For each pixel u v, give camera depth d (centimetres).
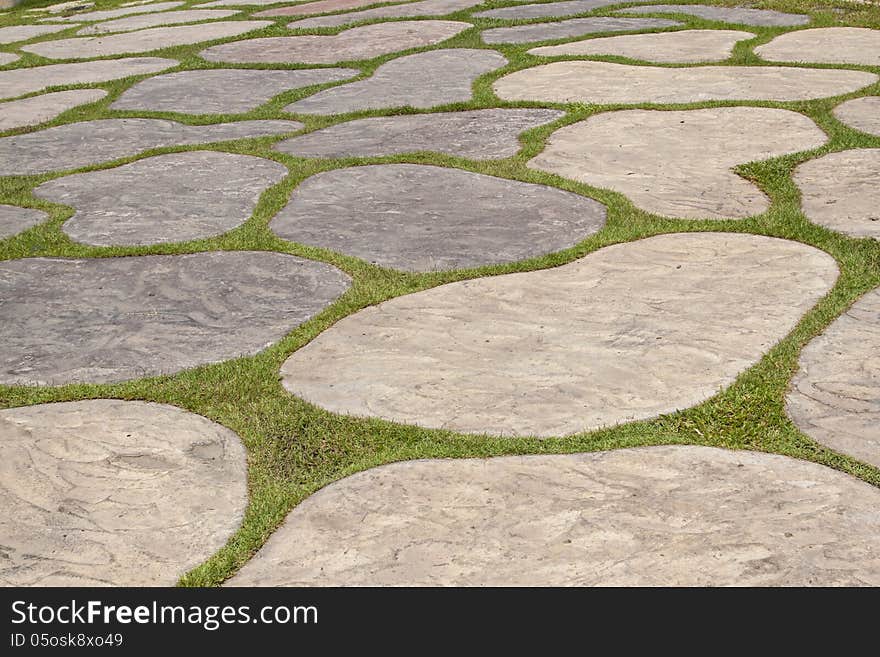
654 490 219
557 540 205
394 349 290
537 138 495
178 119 585
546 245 360
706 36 711
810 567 193
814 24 722
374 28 830
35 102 655
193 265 361
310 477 234
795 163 436
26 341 310
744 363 270
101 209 430
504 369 275
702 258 342
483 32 783
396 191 429
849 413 244
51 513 224
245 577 202
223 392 272
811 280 318
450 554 203
